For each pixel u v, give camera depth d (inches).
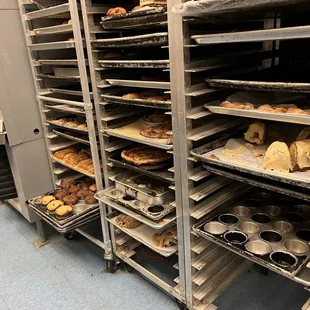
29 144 78.1
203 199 53.6
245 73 49.9
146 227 65.6
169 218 56.2
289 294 64.4
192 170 48.7
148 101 50.8
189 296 57.3
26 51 72.8
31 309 64.6
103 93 59.7
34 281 72.4
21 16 70.1
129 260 70.5
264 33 34.6
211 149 48.3
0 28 68.1
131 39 49.0
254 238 46.8
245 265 63.7
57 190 80.0
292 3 33.7
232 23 49.7
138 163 55.7
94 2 59.9
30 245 86.0
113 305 64.7
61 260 79.3
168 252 57.7
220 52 51.7
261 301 63.0
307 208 54.1
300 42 53.9
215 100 49.4
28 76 74.5
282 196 57.8
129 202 61.0
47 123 77.9
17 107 74.0
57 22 74.9
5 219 99.9
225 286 60.0
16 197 87.0
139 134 55.5
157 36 44.9
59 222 67.4
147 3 46.9
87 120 62.2
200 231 49.2
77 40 57.1
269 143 47.6
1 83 70.4
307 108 41.8
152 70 65.7
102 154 64.0
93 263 77.8
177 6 38.1
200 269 55.1
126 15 48.5
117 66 53.4
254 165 41.6
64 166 84.5
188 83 43.7
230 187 57.1
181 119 45.5
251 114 39.2
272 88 36.7
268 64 57.1
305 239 46.1
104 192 65.7
